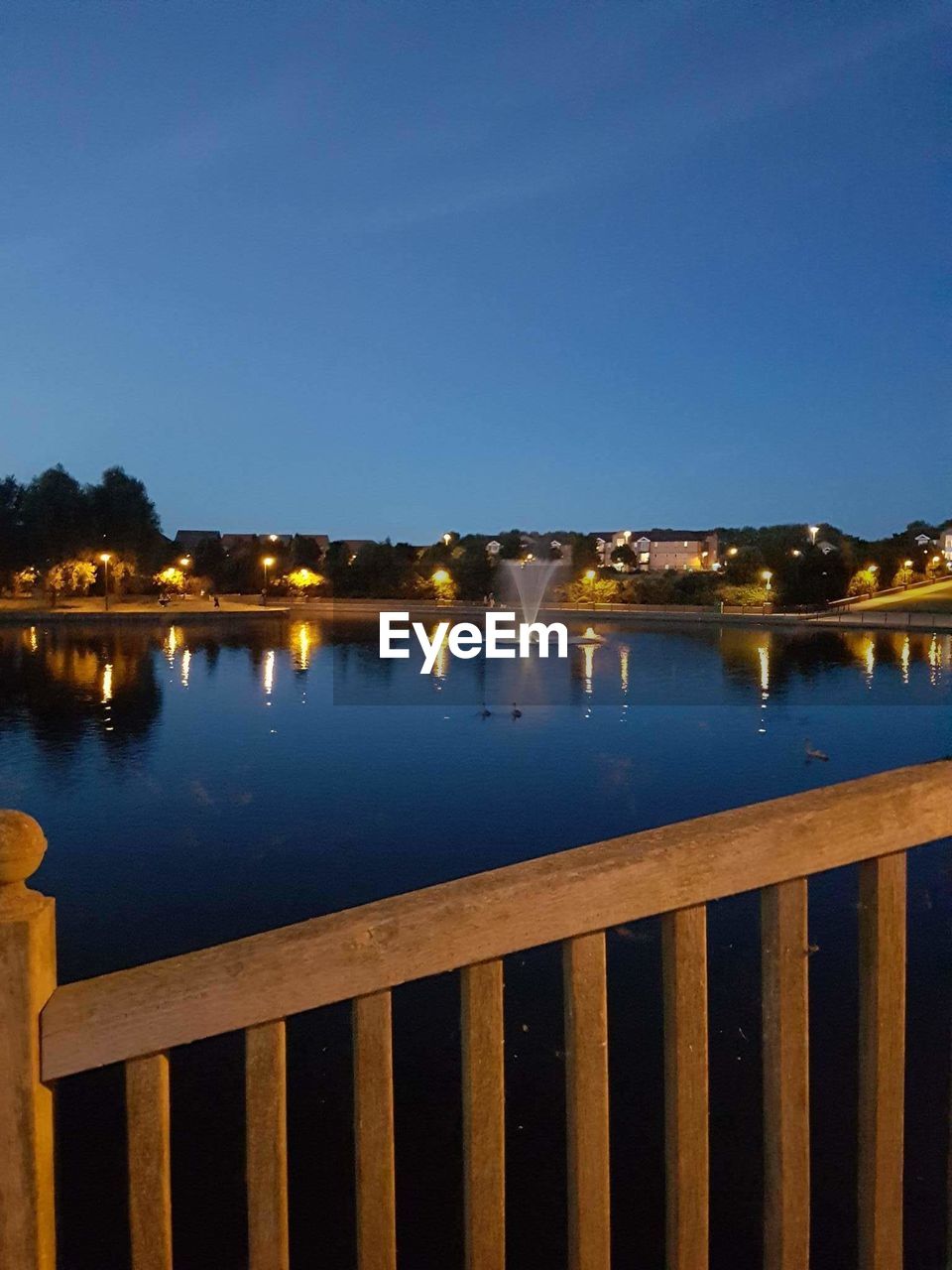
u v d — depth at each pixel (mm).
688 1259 1495
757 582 71312
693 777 18031
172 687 30875
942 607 64750
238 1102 6332
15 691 29641
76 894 10930
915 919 8852
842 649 45688
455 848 12992
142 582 67562
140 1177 1376
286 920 10141
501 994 1428
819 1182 5367
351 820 14500
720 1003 7578
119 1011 1356
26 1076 1340
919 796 1611
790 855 1521
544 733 22859
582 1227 1452
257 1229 1385
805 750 20719
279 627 57281
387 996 1397
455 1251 5094
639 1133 6027
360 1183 1399
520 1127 6133
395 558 83938
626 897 1442
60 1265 4801
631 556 106125
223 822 14336
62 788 16672
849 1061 6672
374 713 25594
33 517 59875
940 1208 4742
